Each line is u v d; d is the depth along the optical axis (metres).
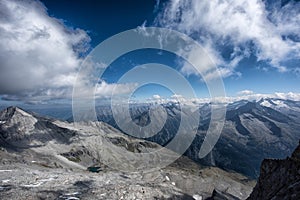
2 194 137.38
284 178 59.38
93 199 140.88
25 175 184.25
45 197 139.38
